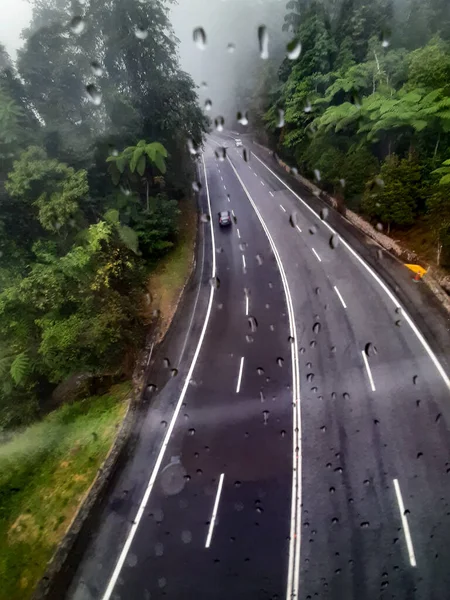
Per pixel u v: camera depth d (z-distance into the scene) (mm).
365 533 5180
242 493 6125
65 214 10609
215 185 24828
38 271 9492
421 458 6070
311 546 5172
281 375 8680
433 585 4457
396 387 7586
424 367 7961
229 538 5496
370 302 10688
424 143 13164
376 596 4469
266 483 6203
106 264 9492
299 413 7504
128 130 14430
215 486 6348
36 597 5234
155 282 13750
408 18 17797
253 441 7070
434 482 5660
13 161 11633
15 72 13484
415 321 9484
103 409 8617
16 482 7207
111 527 6000
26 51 13516
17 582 5477
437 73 12406
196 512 5973
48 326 8805
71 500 6598
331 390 7898
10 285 10445
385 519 5297
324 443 6723
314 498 5809
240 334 10547
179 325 11391
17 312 9383
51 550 5832
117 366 9641
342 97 18203
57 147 12945
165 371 9508
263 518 5672
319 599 4570
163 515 6031
